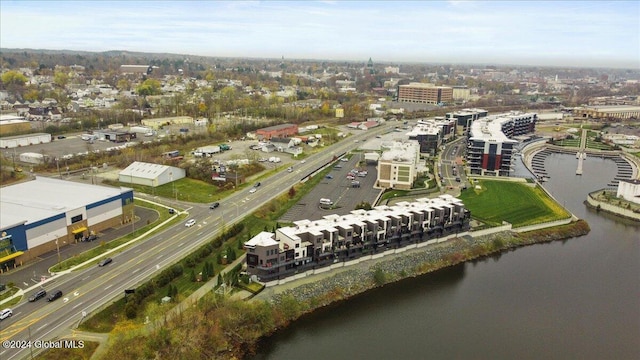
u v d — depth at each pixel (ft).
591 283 509.76
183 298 406.21
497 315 443.73
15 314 370.53
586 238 637.71
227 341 375.45
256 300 414.00
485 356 382.22
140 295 396.37
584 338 409.69
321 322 423.23
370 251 519.19
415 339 402.93
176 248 500.74
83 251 490.90
